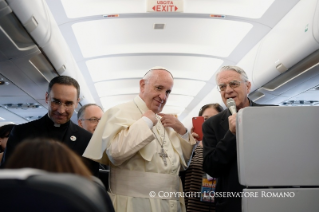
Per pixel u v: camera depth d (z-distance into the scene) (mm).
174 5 5070
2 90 6188
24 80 5582
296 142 1511
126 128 2230
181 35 6023
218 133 2506
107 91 8906
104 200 745
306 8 4328
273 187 1556
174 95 9453
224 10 5156
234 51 6422
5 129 3775
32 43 4418
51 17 4672
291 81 5270
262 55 5559
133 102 2547
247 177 1494
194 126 3000
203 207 2832
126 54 6598
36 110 8016
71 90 2781
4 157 2689
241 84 2555
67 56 5766
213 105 3676
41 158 939
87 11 5125
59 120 2781
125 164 2289
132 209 2176
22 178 679
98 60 7016
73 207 677
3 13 3434
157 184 2254
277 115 1521
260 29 5527
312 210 1483
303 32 4359
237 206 2199
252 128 1518
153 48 6461
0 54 4367
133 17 5375
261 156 1504
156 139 2416
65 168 935
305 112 1525
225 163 2242
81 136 2883
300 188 1499
